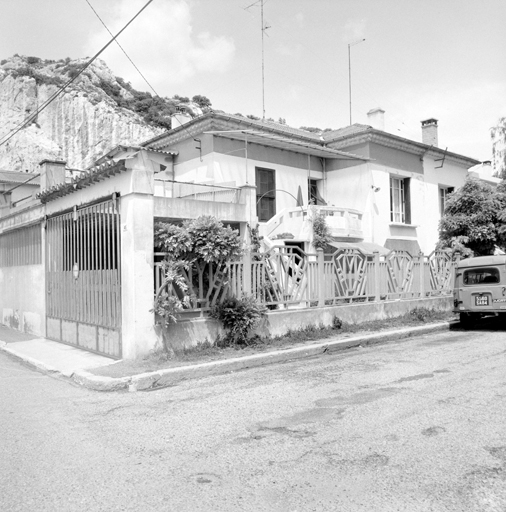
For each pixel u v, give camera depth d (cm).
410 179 2205
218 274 982
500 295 1255
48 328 1268
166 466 427
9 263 1582
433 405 586
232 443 480
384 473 395
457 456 425
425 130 2623
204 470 414
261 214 1805
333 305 1233
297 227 1692
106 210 965
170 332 905
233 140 1723
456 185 2500
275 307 1115
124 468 425
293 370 845
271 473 403
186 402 652
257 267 1062
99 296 996
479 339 1138
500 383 688
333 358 955
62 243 1190
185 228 928
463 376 739
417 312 1448
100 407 645
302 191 1959
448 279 1672
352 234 1856
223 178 1677
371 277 1370
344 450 448
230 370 861
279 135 1834
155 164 902
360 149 1997
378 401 613
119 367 837
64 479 404
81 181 1023
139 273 870
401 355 952
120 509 348
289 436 495
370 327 1256
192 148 1756
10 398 704
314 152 1912
